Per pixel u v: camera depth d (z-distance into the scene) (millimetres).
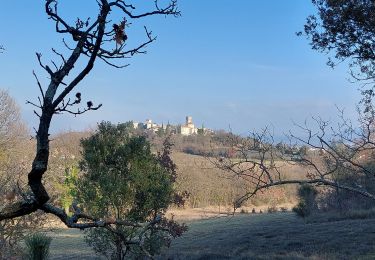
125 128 13172
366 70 12953
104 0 2504
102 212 11688
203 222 33031
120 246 11453
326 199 25703
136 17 2631
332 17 13016
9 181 11312
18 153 21828
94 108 2445
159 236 12031
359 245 16453
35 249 6828
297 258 15414
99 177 12008
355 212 23562
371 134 8320
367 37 12828
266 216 33500
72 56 2443
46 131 2404
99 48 2465
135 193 12219
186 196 14555
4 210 2508
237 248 18875
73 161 24203
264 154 8000
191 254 18266
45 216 12656
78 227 2639
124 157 12461
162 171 13109
